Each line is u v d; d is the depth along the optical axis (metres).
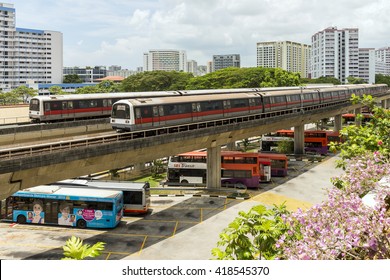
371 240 7.37
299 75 112.00
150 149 30.27
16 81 159.25
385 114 18.64
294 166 52.34
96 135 32.34
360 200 8.73
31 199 30.06
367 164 12.97
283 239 8.62
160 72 127.25
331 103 65.69
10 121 48.44
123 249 24.95
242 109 44.25
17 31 157.25
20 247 25.36
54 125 37.75
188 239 26.69
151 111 33.59
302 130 58.19
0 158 20.62
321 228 8.25
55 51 172.88
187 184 41.53
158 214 32.53
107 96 44.78
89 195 29.25
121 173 47.34
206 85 116.06
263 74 113.88
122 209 30.80
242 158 40.53
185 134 32.91
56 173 23.67
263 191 39.56
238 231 9.18
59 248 25.19
